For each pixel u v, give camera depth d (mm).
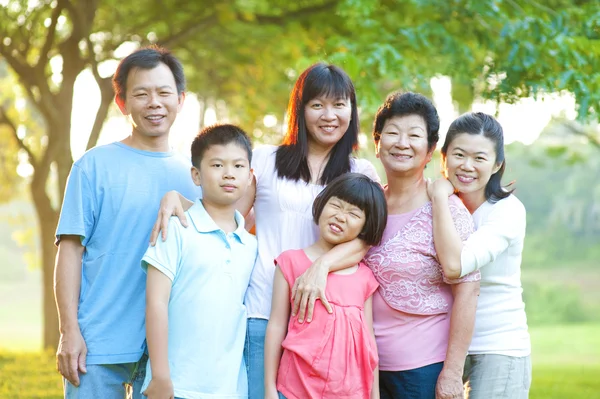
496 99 6922
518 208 3576
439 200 3441
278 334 3402
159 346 3242
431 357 3428
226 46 11164
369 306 3461
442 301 3479
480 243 3377
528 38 6848
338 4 9047
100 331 3484
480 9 7148
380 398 3559
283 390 3309
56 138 10883
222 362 3328
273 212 3643
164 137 3721
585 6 7457
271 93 11805
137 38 11406
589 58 6777
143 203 3586
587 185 38844
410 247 3441
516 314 3617
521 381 3570
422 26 7598
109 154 3615
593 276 36531
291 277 3438
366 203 3377
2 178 14031
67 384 3551
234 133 3463
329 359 3271
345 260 3404
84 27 10305
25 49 10789
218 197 3430
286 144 3727
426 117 3488
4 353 10406
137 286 3541
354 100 3721
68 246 3555
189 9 10625
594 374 11023
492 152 3475
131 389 3582
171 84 3631
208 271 3365
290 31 10492
